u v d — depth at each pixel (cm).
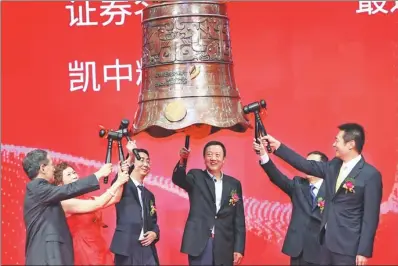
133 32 991
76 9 990
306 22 981
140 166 855
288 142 981
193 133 767
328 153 980
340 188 790
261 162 857
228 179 870
